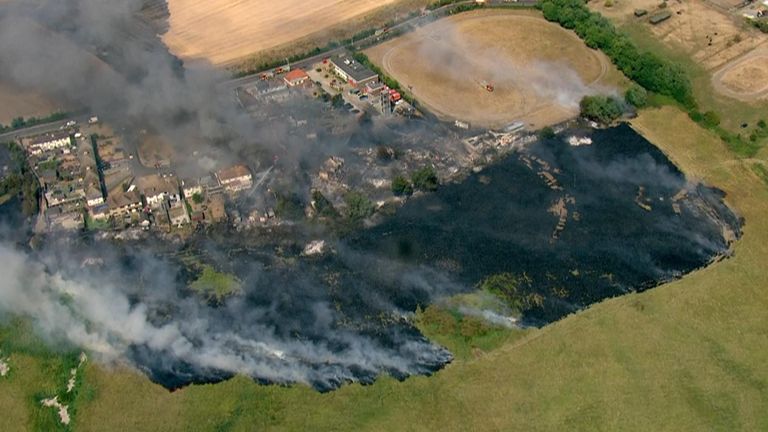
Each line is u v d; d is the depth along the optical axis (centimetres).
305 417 17188
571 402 17325
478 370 18275
